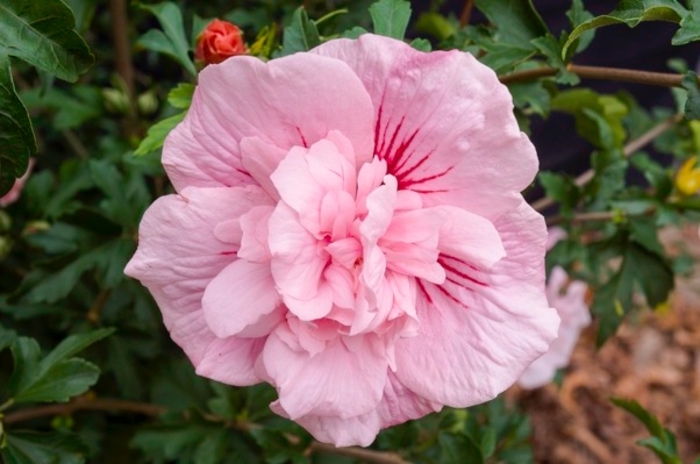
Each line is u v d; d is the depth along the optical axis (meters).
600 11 0.55
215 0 0.46
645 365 0.73
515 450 0.40
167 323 0.26
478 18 0.54
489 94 0.24
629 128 0.48
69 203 0.40
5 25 0.26
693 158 0.39
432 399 0.26
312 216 0.25
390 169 0.26
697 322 0.76
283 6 0.40
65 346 0.31
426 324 0.27
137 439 0.36
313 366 0.26
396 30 0.28
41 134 0.51
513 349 0.26
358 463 0.38
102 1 0.50
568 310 0.54
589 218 0.40
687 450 0.68
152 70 0.53
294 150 0.25
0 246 0.39
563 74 0.30
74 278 0.36
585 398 0.71
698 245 0.77
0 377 0.38
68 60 0.26
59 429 0.35
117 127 0.48
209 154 0.25
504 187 0.25
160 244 0.26
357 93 0.25
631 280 0.39
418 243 0.25
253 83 0.25
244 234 0.25
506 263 0.26
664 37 0.59
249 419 0.37
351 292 0.25
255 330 0.26
